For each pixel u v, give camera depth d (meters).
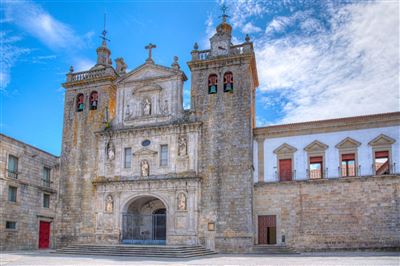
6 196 50.66
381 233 43.28
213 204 47.41
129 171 51.28
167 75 52.56
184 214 47.56
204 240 46.69
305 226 46.03
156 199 52.62
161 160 50.50
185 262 33.62
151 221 53.19
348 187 45.31
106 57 60.97
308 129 48.62
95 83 56.47
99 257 39.28
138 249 41.81
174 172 49.12
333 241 44.72
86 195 52.75
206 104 50.47
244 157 47.62
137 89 53.69
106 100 55.38
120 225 50.00
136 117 52.91
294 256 39.84
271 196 48.03
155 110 52.41
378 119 46.00
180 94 51.94
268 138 50.19
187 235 46.94
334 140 47.41
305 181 46.91
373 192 44.31
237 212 46.44
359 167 45.78
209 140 49.31
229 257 39.50
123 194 50.72
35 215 56.22
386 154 45.19
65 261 34.88
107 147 52.94
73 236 51.97
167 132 50.66
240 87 49.69
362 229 43.97
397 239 42.69
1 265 32.00
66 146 55.62
